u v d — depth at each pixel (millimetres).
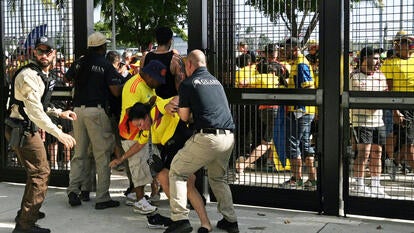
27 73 4246
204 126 4199
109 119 5438
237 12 5320
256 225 4797
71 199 5484
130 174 5559
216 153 4250
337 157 4969
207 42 5414
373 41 4820
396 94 4703
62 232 4656
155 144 4688
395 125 4949
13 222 4992
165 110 4555
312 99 5004
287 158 5246
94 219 5062
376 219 4957
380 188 5020
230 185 5430
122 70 7867
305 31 5055
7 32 6414
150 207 5074
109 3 14273
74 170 5547
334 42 4883
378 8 4766
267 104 5184
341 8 4855
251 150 5367
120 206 5523
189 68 4398
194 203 4586
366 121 4961
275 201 5281
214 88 4281
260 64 5246
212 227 4730
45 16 6184
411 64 4773
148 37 14320
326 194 5059
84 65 5414
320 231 4590
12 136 4309
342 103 4898
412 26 4684
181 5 13969
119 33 14664
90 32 6012
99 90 5379
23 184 6508
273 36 5188
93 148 5418
